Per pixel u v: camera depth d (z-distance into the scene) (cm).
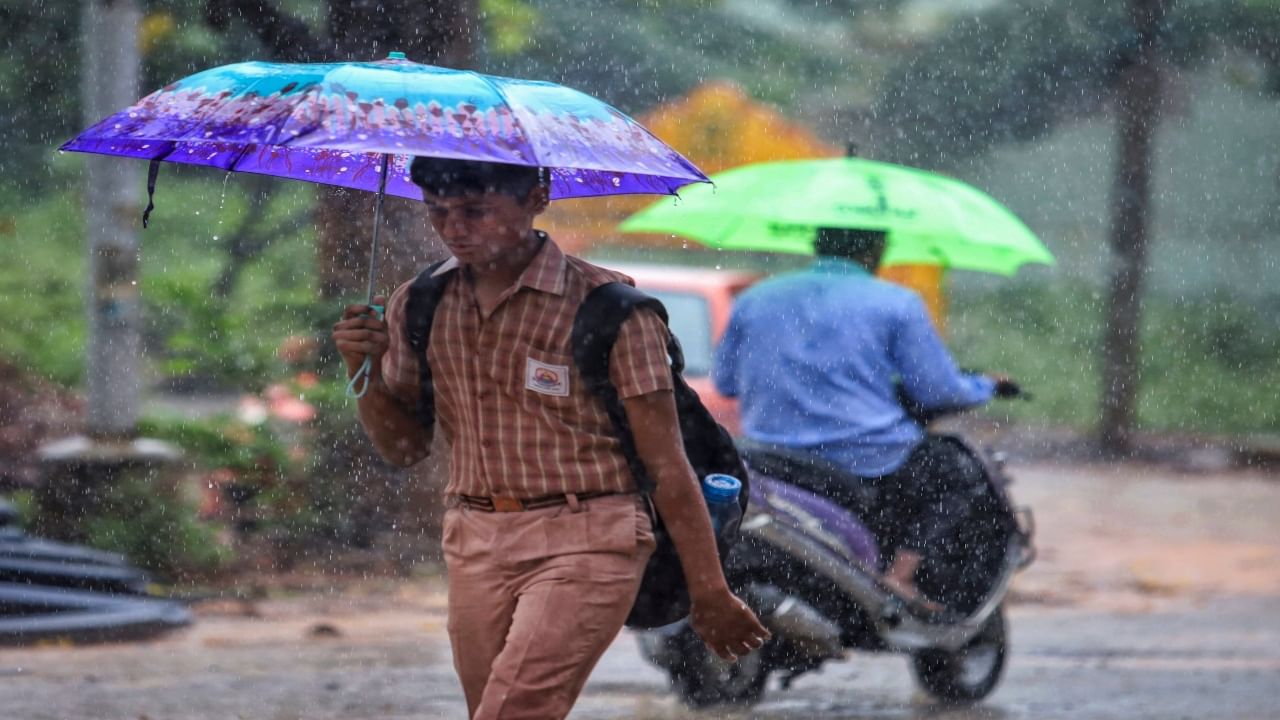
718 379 2373
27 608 2772
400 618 3003
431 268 1376
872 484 2273
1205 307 9138
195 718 2142
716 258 8419
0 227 6850
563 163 1288
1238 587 3878
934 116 8106
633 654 2730
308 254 4822
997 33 7862
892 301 2331
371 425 1417
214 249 6056
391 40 3509
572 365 1304
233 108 1313
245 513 3497
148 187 1468
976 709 2388
